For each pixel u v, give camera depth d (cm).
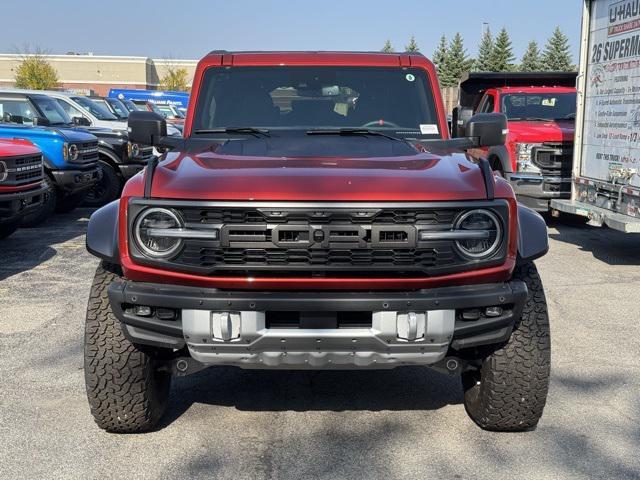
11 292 691
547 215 1218
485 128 442
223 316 328
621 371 486
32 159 861
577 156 940
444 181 342
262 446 378
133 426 382
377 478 345
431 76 490
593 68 898
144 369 369
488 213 335
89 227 368
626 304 660
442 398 443
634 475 347
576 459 363
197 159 384
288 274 331
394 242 327
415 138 464
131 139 445
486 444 380
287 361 338
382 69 490
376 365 343
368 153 405
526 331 365
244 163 371
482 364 377
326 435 392
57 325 585
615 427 400
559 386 459
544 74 1345
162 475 348
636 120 799
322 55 493
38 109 1223
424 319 330
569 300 673
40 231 1043
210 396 446
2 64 7244
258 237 325
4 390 448
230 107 475
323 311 327
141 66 7625
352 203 324
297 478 345
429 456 367
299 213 324
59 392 446
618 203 844
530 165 1070
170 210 331
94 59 7606
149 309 340
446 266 333
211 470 353
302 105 477
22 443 379
